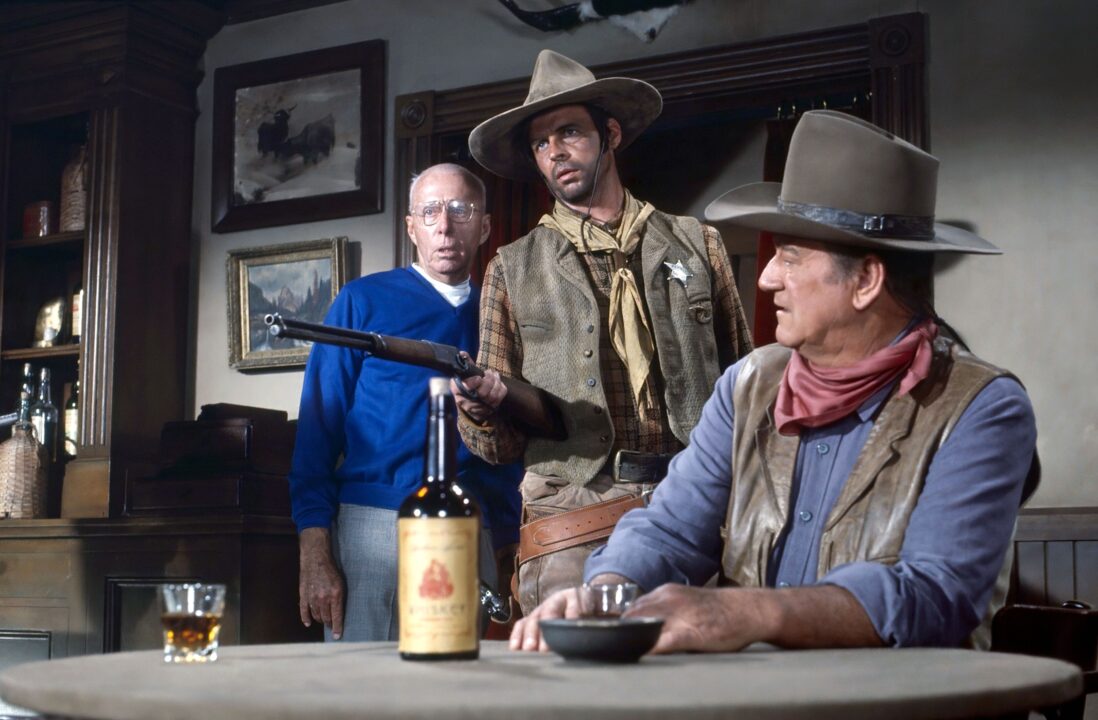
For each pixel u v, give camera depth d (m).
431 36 4.73
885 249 1.70
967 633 1.53
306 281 4.70
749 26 4.29
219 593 1.35
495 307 2.61
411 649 1.30
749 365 1.87
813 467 1.74
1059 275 3.87
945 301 3.98
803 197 1.73
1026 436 1.64
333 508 3.11
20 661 4.22
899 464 1.65
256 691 1.03
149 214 4.79
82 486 4.55
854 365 1.70
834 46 4.14
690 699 0.97
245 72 4.95
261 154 4.88
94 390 4.59
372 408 3.06
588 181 2.62
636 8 4.42
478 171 4.65
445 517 1.31
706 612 1.37
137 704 0.98
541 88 2.65
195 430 4.14
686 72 4.32
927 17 4.08
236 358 4.77
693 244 2.64
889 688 1.04
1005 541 1.59
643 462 2.44
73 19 4.78
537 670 1.20
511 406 2.41
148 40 4.80
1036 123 3.93
